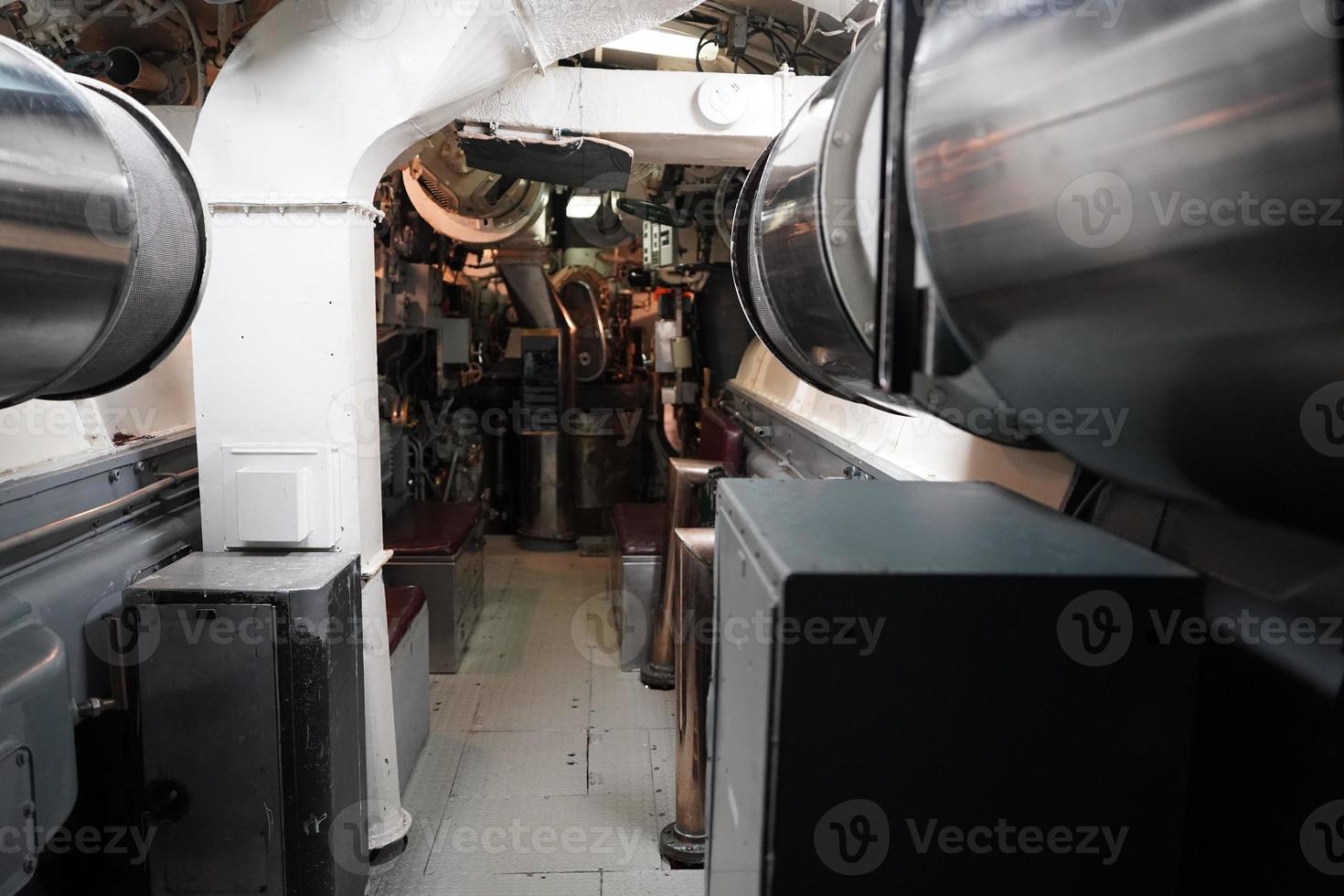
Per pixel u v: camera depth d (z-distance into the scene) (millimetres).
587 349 6320
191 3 2854
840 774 893
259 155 2156
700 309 6105
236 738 1903
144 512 2432
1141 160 682
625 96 2693
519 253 5832
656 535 4035
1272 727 876
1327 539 795
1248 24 606
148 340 1633
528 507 6113
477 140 2689
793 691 877
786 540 970
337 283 2207
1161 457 854
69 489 2051
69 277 1172
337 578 2018
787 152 1492
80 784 2154
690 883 2395
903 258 960
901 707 879
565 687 3711
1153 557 912
